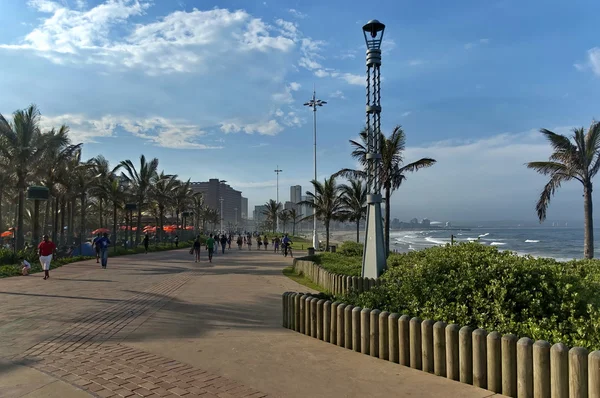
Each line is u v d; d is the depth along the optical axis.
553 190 18.58
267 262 25.30
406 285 6.32
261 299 10.66
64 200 38.62
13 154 25.89
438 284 5.99
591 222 17.92
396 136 21.83
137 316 8.45
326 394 4.32
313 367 5.16
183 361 5.44
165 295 11.34
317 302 6.64
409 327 5.17
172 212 74.50
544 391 3.88
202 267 21.41
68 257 25.72
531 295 5.25
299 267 17.47
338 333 6.17
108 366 5.23
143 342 6.44
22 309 9.17
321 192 37.84
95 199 53.69
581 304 5.27
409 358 5.18
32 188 22.38
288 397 4.24
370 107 11.42
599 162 17.69
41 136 26.78
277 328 7.40
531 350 4.02
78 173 36.34
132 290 12.34
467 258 6.29
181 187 61.28
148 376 4.86
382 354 5.47
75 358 5.59
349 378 4.77
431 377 4.77
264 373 4.96
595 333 4.41
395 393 4.33
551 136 17.67
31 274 17.30
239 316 8.48
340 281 10.89
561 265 7.27
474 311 5.34
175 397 4.24
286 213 91.06
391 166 21.95
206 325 7.64
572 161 17.62
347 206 36.47
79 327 7.46
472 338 4.54
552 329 4.74
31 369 5.13
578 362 3.67
